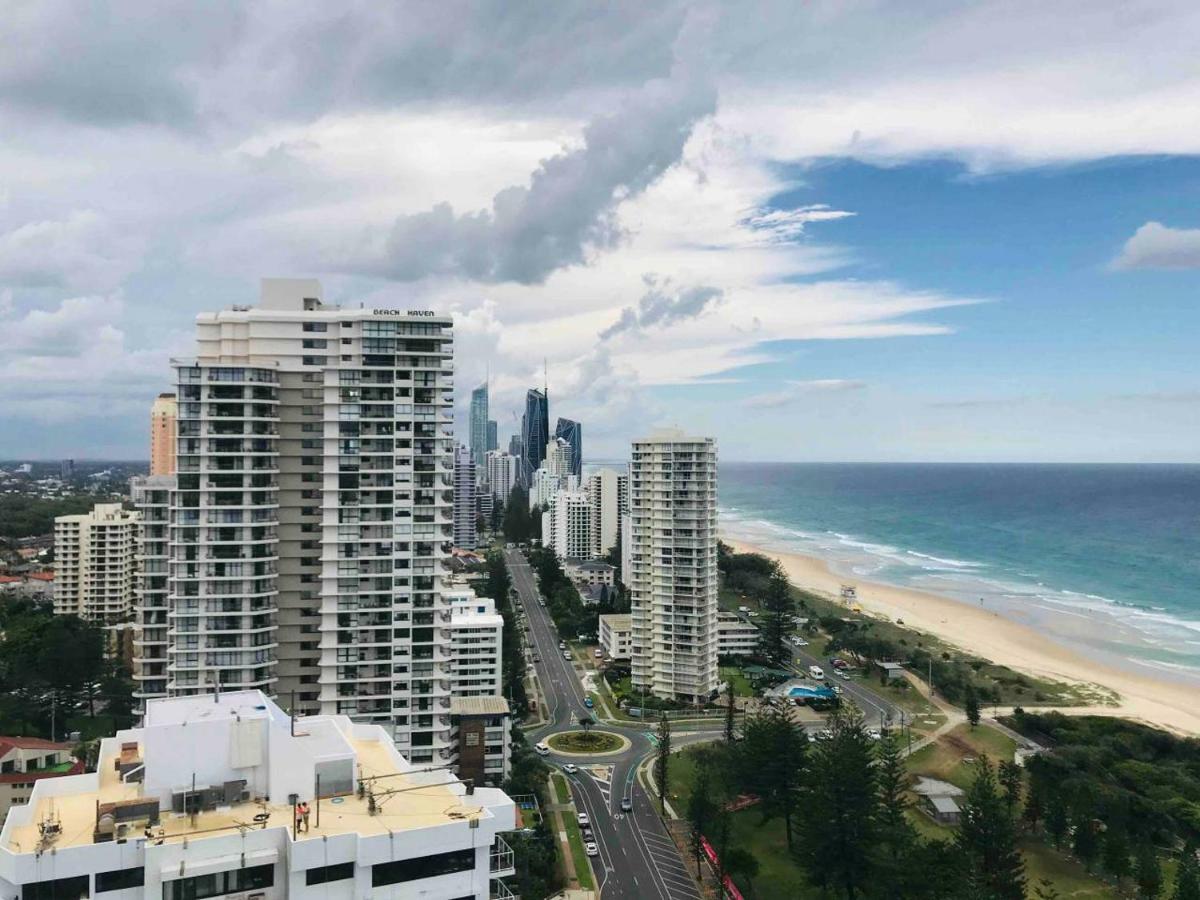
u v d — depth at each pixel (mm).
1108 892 118188
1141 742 175625
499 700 153375
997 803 113938
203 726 57781
